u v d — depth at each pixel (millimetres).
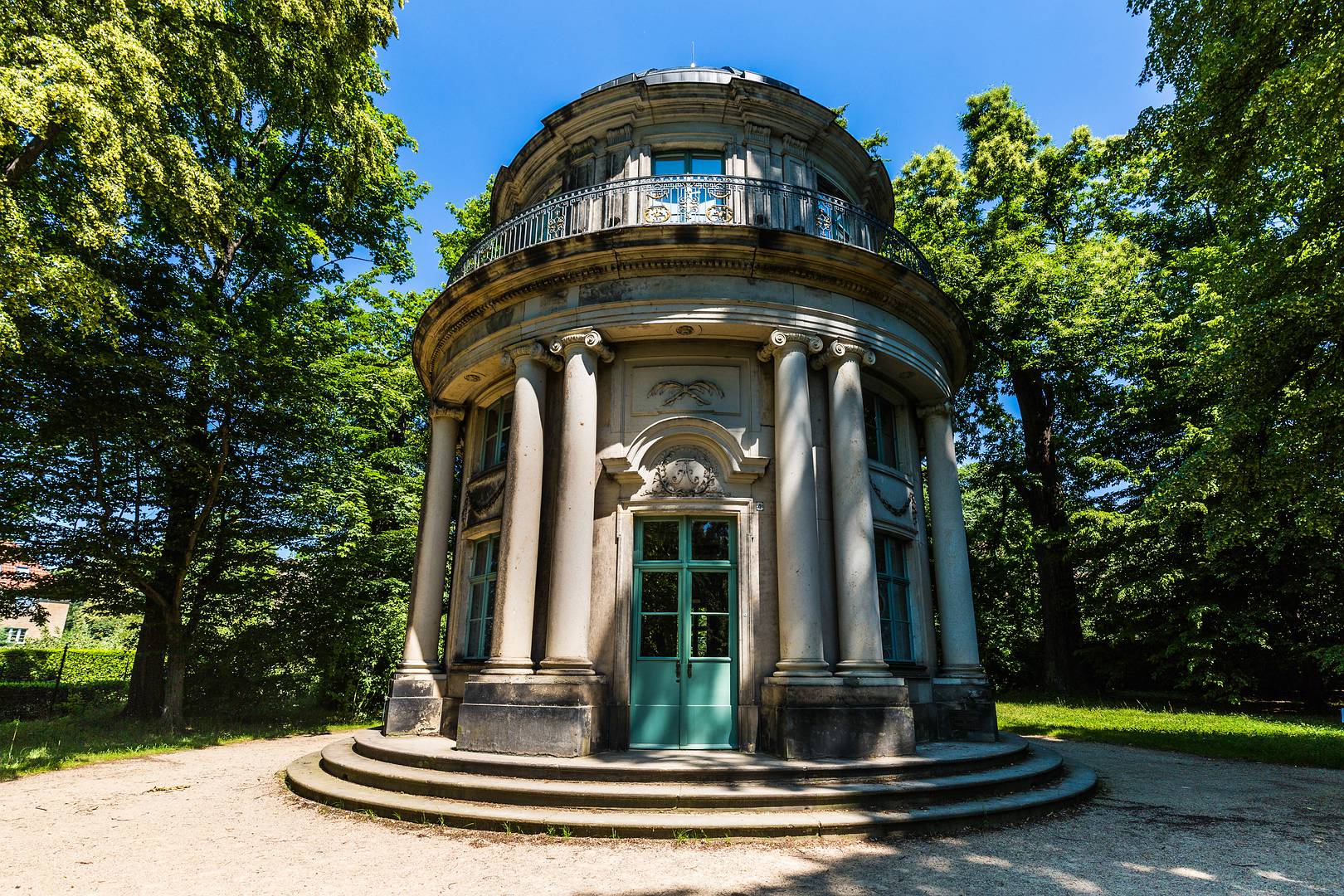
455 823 6879
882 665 9469
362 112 15711
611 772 7641
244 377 14938
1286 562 19281
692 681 9789
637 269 10562
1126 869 5512
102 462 14328
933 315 12102
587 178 13125
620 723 9477
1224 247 14055
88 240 9891
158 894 5000
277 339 16000
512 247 12266
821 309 10711
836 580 9938
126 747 12219
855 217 12836
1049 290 22266
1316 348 10977
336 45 13805
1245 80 10242
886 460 12531
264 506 16609
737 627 9875
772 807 6977
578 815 6785
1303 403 10430
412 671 11828
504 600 9773
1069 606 23641
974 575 27281
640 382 10750
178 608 15328
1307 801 8125
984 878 5305
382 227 21078
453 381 12562
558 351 10523
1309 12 9500
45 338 11844
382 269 21375
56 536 14023
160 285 15406
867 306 11234
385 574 19953
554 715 8719
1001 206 24406
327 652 17016
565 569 9539
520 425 10492
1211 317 19203
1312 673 19703
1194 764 10945
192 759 11453
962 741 10820
